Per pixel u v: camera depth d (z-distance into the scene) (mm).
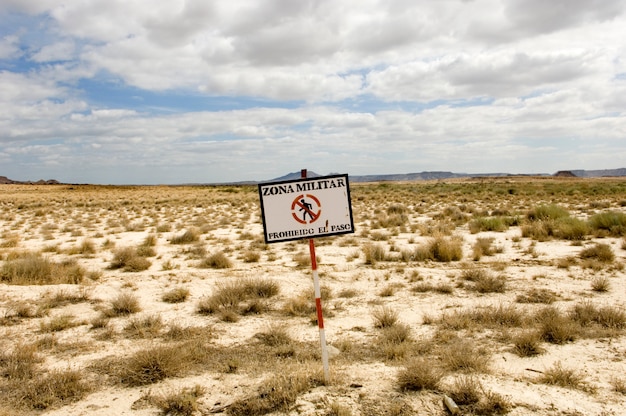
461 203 43562
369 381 5875
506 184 93750
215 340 7988
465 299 10211
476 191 62750
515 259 14930
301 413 5105
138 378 6230
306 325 8734
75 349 7641
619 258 14281
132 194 86312
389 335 7547
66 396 5844
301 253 17750
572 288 10828
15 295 10992
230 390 5883
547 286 11094
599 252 14328
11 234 25766
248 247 20109
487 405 5055
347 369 6371
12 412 5449
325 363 5793
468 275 12070
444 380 5855
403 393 5480
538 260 14531
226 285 10938
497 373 6094
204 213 40094
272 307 10078
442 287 10969
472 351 6895
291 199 5781
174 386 6094
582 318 8242
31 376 6469
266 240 5734
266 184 5734
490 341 7414
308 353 7105
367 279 12539
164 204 55188
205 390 5938
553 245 17578
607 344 7121
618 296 10008
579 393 5430
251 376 6293
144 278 13453
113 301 10008
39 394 5855
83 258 18016
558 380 5770
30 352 7121
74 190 107125
